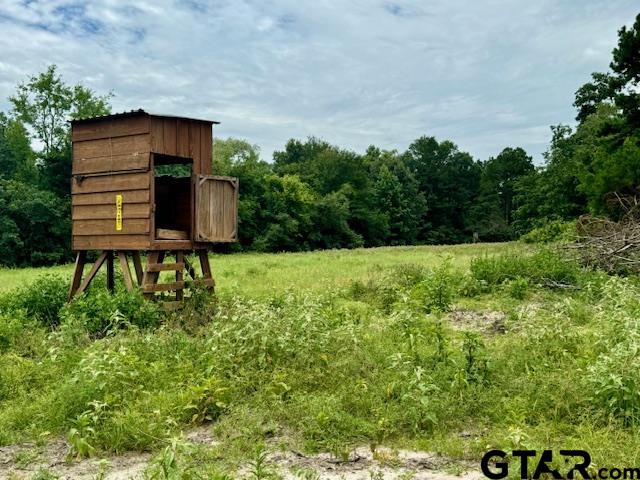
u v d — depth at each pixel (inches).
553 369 277.3
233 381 274.1
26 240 1540.4
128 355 297.0
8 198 1537.9
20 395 280.4
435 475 203.5
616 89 1258.0
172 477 181.0
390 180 3088.1
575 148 2119.8
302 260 1096.2
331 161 2945.4
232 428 239.1
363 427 234.1
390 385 259.0
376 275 676.1
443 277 514.9
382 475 202.2
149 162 440.1
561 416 238.1
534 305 498.0
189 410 254.4
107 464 216.1
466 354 290.5
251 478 193.0
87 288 478.0
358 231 2888.8
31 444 239.6
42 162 1765.5
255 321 313.1
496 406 247.3
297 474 198.5
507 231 3344.0
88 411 237.3
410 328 333.4
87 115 1790.1
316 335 315.9
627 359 243.8
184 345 337.4
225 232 486.3
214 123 478.0
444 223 3447.3
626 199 960.3
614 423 224.5
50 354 320.2
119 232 456.8
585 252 682.8
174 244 459.5
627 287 467.8
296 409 248.1
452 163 3560.5
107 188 463.5
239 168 2223.2
